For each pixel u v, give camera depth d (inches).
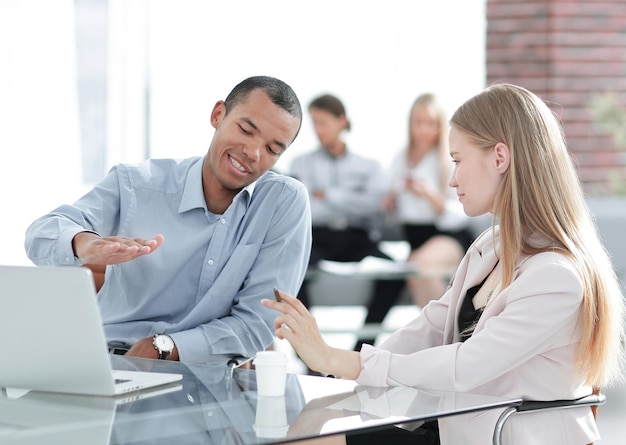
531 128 109.8
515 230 108.3
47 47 253.4
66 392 99.1
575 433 107.0
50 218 127.0
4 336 96.9
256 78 131.1
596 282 106.6
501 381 106.3
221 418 89.3
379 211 309.1
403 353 122.0
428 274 263.1
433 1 331.9
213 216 135.0
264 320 134.0
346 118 309.4
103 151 295.6
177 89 303.7
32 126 252.1
